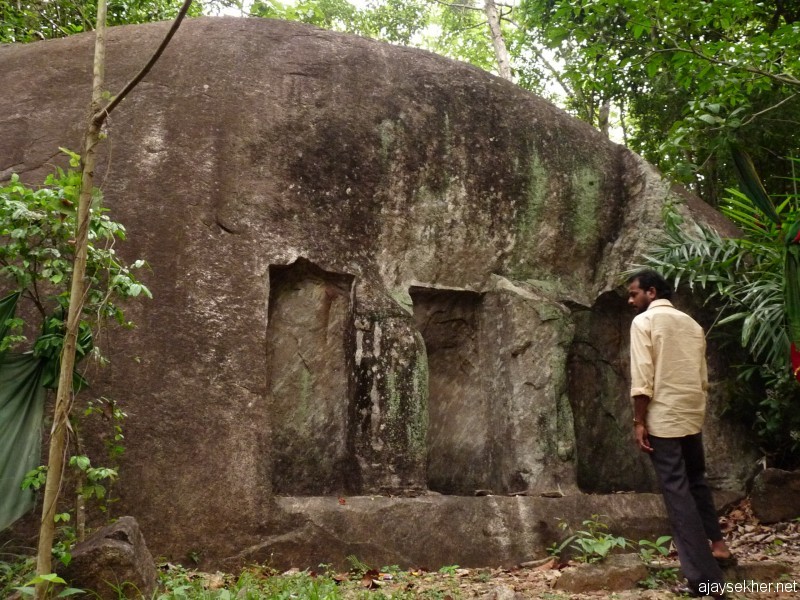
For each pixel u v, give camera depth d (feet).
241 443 15.23
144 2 28.45
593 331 20.62
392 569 15.06
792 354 13.78
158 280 15.60
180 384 15.16
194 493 14.67
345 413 17.21
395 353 17.28
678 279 19.62
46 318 13.14
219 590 12.11
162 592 12.21
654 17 21.07
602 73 22.45
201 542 14.46
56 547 11.76
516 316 18.74
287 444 16.63
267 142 17.30
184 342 15.40
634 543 17.52
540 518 16.92
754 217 20.10
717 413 19.80
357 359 17.02
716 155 26.11
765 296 19.29
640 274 13.92
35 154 16.21
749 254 20.71
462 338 19.36
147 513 14.33
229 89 17.38
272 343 16.96
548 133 20.67
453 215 18.99
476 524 16.44
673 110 30.19
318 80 18.31
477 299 19.40
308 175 17.53
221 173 16.72
